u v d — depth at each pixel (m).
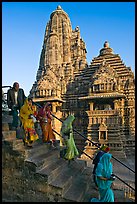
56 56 33.22
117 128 22.52
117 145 21.56
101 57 30.25
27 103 6.82
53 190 5.23
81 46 35.62
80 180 6.64
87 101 25.78
